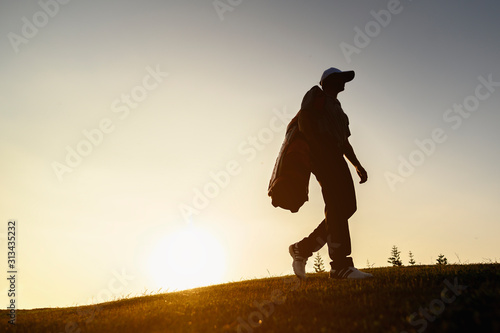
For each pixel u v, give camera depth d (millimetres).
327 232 4727
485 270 4219
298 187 4539
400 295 3396
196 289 6734
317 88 4914
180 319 3484
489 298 2859
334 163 4688
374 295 3467
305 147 4766
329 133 4742
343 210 4641
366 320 2758
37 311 6418
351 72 5152
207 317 3461
